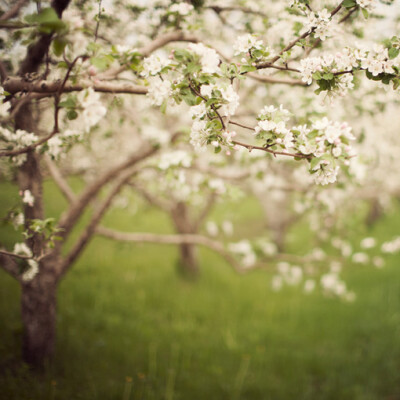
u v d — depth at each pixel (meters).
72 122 2.38
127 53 1.35
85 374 3.27
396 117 5.14
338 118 3.01
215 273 6.56
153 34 2.45
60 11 1.58
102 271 5.70
